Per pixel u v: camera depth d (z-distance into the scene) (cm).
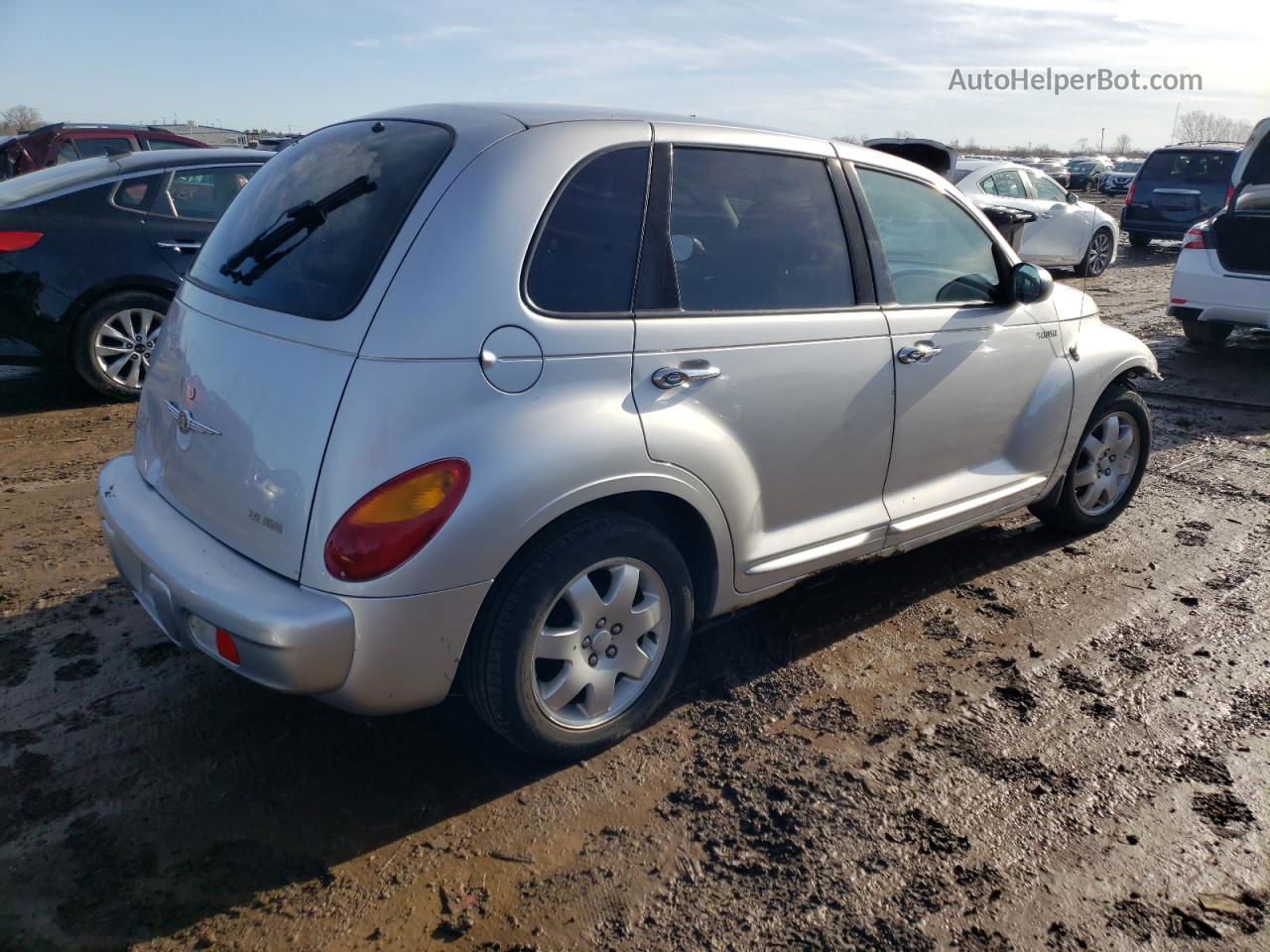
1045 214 1364
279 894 248
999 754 313
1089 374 444
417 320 249
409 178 274
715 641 379
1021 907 250
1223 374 845
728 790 292
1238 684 357
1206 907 252
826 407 334
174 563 265
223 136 2038
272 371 261
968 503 401
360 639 246
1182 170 1755
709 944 237
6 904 241
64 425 631
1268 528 506
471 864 260
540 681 289
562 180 279
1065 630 396
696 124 318
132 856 258
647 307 290
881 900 251
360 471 243
